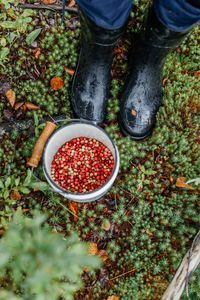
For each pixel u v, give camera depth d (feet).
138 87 2.94
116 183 3.13
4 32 3.26
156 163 3.14
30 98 3.17
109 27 2.35
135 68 2.91
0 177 3.02
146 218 3.06
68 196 2.66
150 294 2.88
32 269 1.70
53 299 1.88
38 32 3.22
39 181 3.03
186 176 3.10
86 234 3.03
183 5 2.18
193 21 2.26
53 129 2.94
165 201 3.08
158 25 2.37
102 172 3.10
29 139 3.10
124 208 3.09
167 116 3.14
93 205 3.09
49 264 1.66
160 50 2.59
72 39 3.27
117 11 2.33
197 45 3.27
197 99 3.11
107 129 3.10
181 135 3.15
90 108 3.01
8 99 3.19
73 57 3.21
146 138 3.21
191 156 3.14
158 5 2.28
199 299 2.91
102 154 3.13
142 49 2.72
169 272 2.95
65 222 3.03
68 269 1.71
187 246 3.00
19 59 3.25
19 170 3.03
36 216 1.95
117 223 3.06
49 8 3.27
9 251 1.76
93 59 2.74
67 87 3.24
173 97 3.18
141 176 3.10
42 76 3.27
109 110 3.14
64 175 3.10
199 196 3.08
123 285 2.92
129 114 3.01
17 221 2.53
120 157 3.11
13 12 3.24
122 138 3.10
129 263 2.99
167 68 3.18
